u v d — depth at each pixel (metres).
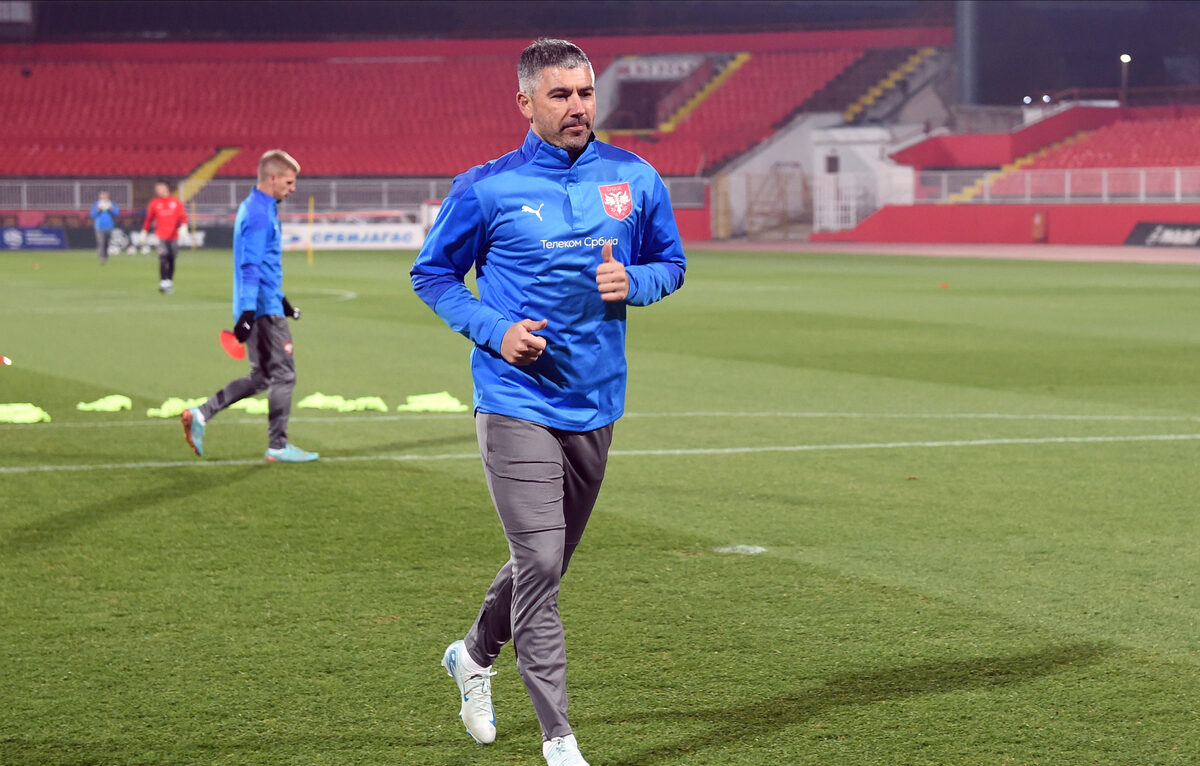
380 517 6.67
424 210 44.53
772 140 49.38
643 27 55.09
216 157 49.47
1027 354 14.05
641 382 11.91
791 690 4.23
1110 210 40.34
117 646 4.67
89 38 54.41
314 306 20.64
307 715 4.05
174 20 54.69
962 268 30.84
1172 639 4.71
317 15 55.16
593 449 3.65
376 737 3.88
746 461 8.16
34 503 6.97
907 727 3.91
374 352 14.34
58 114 50.97
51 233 42.88
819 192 47.31
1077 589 5.36
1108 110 47.12
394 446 8.72
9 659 4.53
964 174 44.50
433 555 5.93
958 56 49.25
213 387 11.62
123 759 3.71
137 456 8.33
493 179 3.52
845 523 6.52
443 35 55.69
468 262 3.66
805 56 52.78
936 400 10.77
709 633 4.79
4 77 52.22
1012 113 49.66
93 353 14.23
